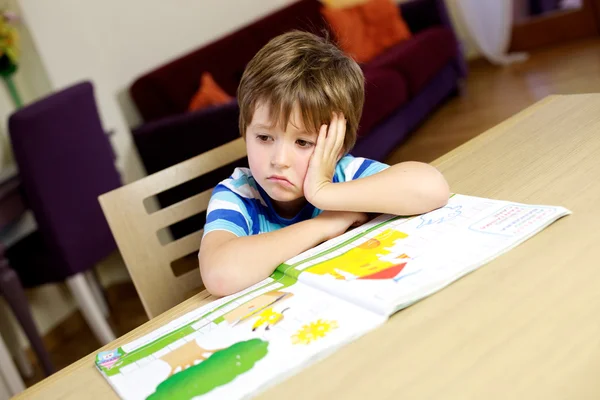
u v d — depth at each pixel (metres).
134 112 3.08
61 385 0.64
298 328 0.61
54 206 1.98
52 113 1.94
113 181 2.28
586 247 0.63
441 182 0.83
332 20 3.72
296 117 0.84
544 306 0.55
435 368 0.51
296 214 1.04
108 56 2.94
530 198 0.78
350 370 0.54
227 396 0.53
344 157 1.04
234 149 1.17
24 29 2.56
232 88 3.27
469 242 0.70
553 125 1.02
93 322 2.13
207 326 0.67
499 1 4.39
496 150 0.99
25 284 2.11
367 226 0.84
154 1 3.19
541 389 0.46
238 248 0.80
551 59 4.23
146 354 0.64
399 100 3.11
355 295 0.63
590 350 0.48
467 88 4.21
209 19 3.53
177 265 2.70
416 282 0.63
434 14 4.07
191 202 1.12
